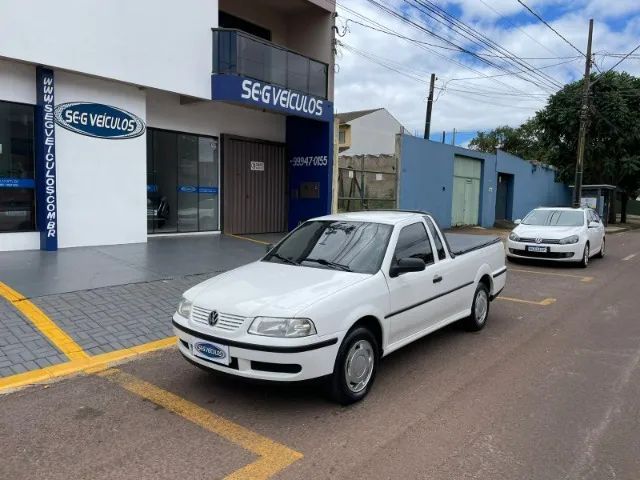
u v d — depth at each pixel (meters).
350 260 4.92
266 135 15.04
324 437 3.75
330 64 14.66
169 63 10.81
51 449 3.54
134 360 5.29
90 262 8.89
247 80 11.85
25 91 9.25
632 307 8.27
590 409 4.30
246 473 3.27
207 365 4.17
